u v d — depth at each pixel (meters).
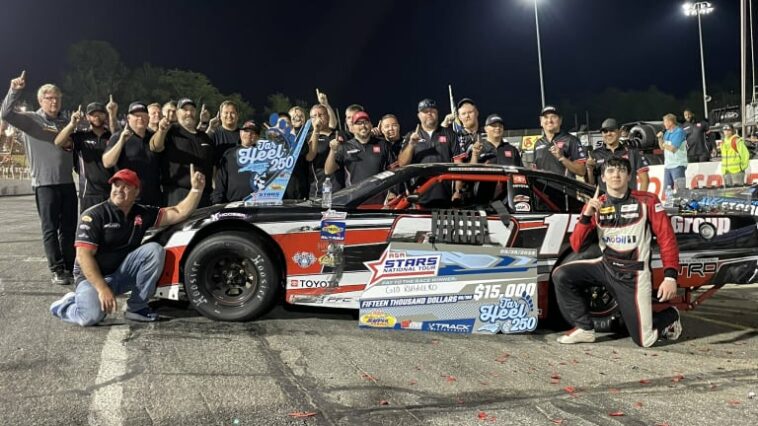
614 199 4.12
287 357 3.65
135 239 4.27
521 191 4.54
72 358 3.49
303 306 4.50
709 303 5.64
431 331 4.36
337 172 5.80
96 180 5.18
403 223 4.34
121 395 3.00
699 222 4.55
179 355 3.61
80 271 4.21
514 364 3.74
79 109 5.11
